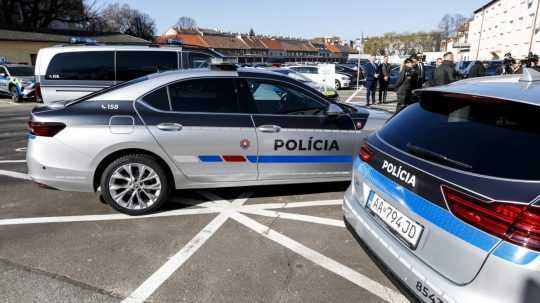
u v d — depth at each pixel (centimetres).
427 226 193
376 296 258
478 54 5309
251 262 299
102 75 707
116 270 285
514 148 181
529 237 154
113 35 3981
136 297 254
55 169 355
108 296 254
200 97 380
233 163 386
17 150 666
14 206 407
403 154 227
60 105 374
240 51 8506
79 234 342
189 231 352
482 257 164
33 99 1555
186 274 281
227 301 251
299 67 2145
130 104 366
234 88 389
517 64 1056
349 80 2131
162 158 369
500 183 171
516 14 3906
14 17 3841
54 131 351
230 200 430
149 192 381
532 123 185
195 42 7894
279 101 402
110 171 365
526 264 152
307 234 349
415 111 256
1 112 1204
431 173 199
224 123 377
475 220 170
